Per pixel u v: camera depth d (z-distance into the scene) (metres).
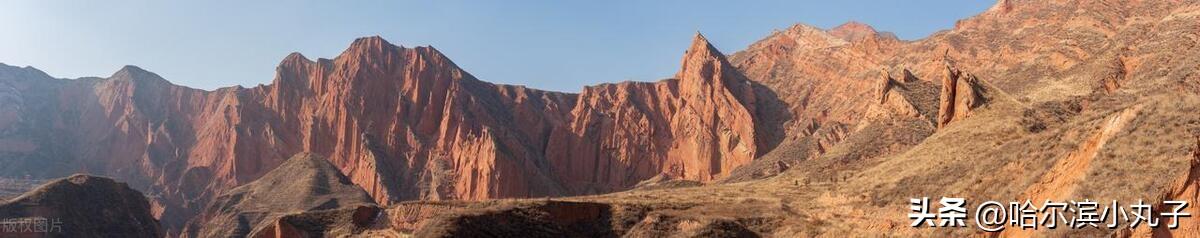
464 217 73.25
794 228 69.81
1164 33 124.50
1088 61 136.00
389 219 103.38
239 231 166.38
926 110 129.00
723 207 81.62
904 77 148.62
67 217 124.94
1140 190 39.75
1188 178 38.06
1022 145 62.84
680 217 75.81
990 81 155.75
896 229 57.94
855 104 198.75
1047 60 151.00
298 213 112.56
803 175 112.69
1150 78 98.00
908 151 93.19
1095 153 45.22
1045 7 187.62
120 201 137.50
